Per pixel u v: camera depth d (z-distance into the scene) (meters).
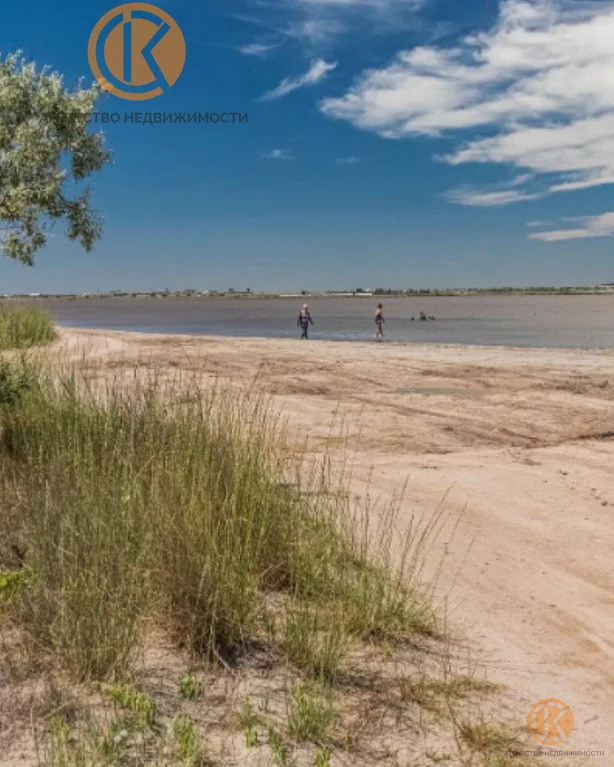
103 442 6.97
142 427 7.47
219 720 3.87
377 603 5.12
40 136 7.68
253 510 5.71
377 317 41.12
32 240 7.77
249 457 6.43
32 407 8.45
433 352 25.14
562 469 9.68
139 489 5.75
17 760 3.43
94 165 8.09
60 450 6.85
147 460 6.34
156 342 28.20
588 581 6.22
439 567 6.18
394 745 3.79
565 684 4.55
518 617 5.47
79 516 5.29
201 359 21.39
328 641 4.58
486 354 24.38
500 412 13.62
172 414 7.73
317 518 6.32
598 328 62.69
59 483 6.00
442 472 9.43
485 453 10.55
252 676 4.32
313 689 4.16
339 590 5.34
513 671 4.65
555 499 8.41
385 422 12.52
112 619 4.27
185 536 5.09
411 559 6.42
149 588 4.80
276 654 4.57
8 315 25.19
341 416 12.88
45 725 3.68
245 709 3.95
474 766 3.66
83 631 4.21
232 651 4.56
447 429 12.09
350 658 4.63
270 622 4.86
